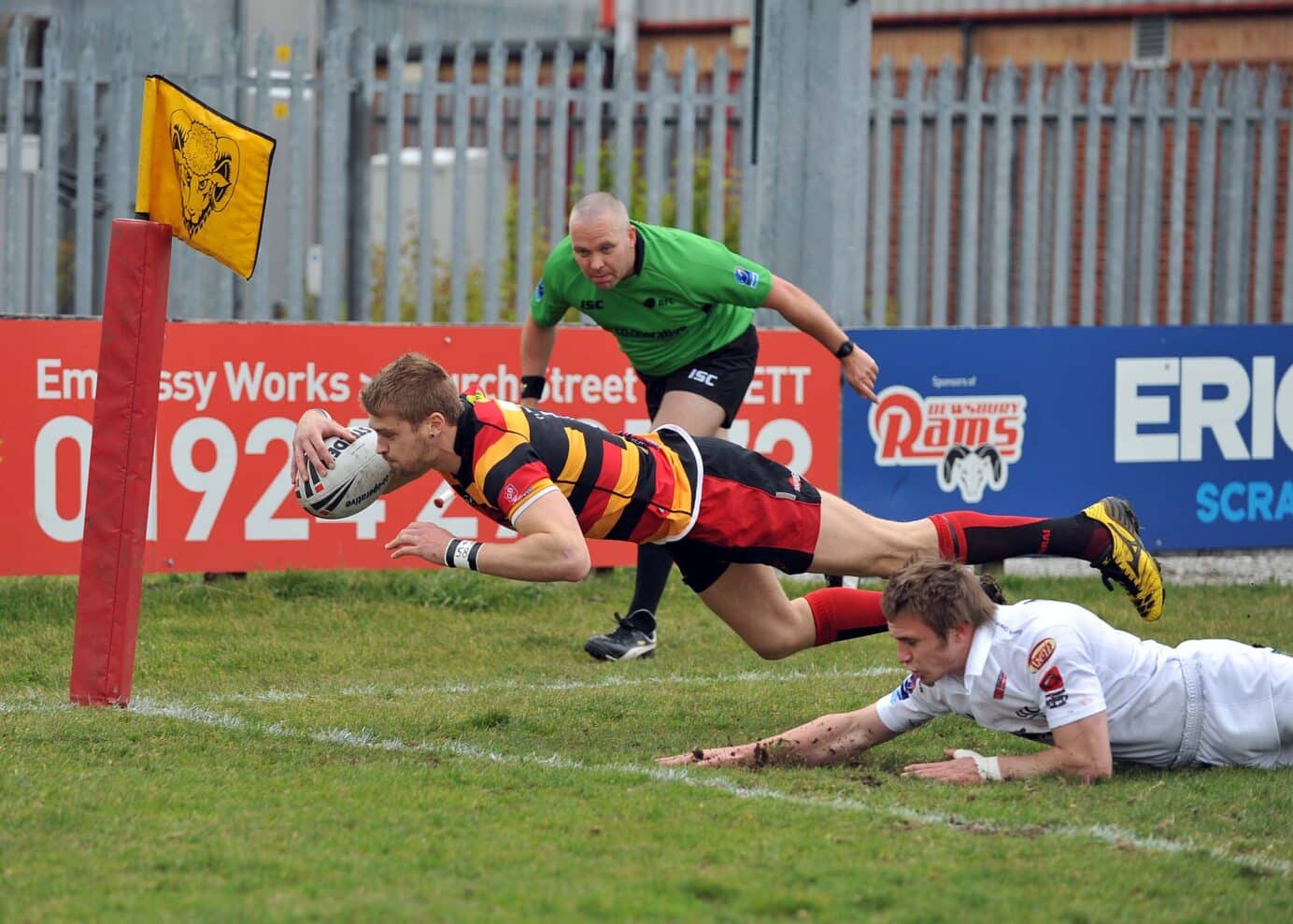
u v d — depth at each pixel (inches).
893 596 694.5
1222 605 1243.2
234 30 1641.2
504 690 943.7
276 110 1770.4
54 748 737.0
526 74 1509.6
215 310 1489.9
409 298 1877.5
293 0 2005.4
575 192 1811.0
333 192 1485.0
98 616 850.1
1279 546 1445.6
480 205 2190.0
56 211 1446.9
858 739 740.7
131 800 643.5
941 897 534.0
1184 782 699.4
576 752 770.8
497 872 553.6
